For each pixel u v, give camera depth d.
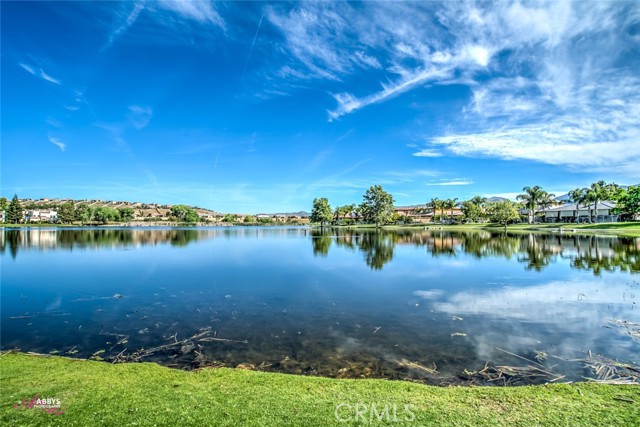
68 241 57.03
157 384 7.43
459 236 66.81
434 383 8.24
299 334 11.80
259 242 56.00
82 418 5.96
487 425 5.85
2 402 6.54
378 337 11.48
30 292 18.59
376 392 7.12
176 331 12.09
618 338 11.38
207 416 6.04
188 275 23.98
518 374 8.72
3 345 10.78
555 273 24.00
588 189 103.75
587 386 7.46
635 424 5.85
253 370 8.66
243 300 16.72
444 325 12.79
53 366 8.60
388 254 36.94
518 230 84.25
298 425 5.78
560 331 12.09
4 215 163.50
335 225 174.12
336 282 21.30
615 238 52.69
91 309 15.09
